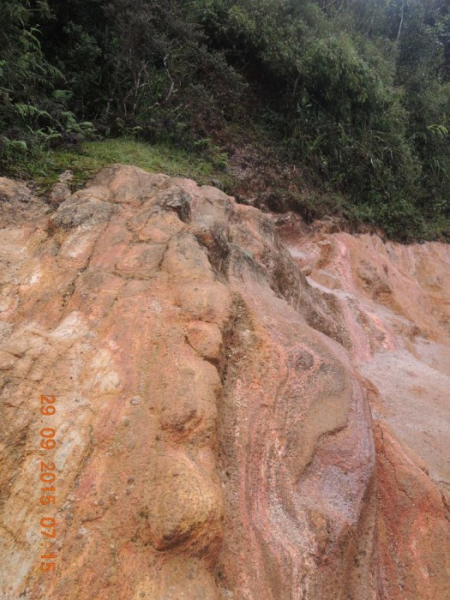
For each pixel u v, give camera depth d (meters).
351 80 9.69
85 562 1.69
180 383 2.30
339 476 2.52
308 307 5.17
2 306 2.96
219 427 2.36
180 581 1.67
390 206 10.01
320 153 9.46
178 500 1.80
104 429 2.12
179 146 7.44
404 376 5.38
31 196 4.52
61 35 8.02
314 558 2.09
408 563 2.62
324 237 8.21
